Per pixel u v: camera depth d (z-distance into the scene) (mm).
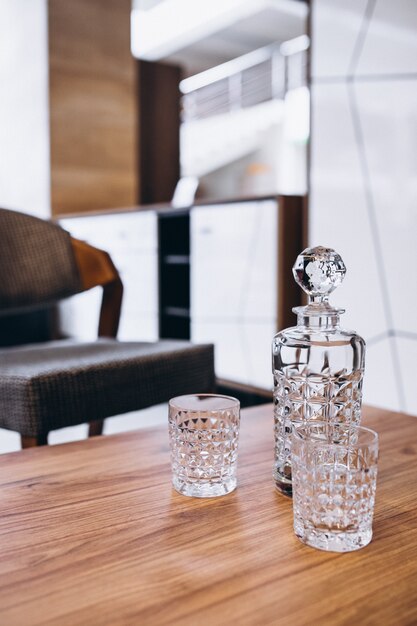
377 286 2371
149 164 4195
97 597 452
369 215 2377
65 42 3744
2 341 3561
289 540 548
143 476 708
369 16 2342
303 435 553
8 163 4109
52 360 1230
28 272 1545
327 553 524
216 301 2766
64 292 1587
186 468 651
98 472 720
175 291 3141
